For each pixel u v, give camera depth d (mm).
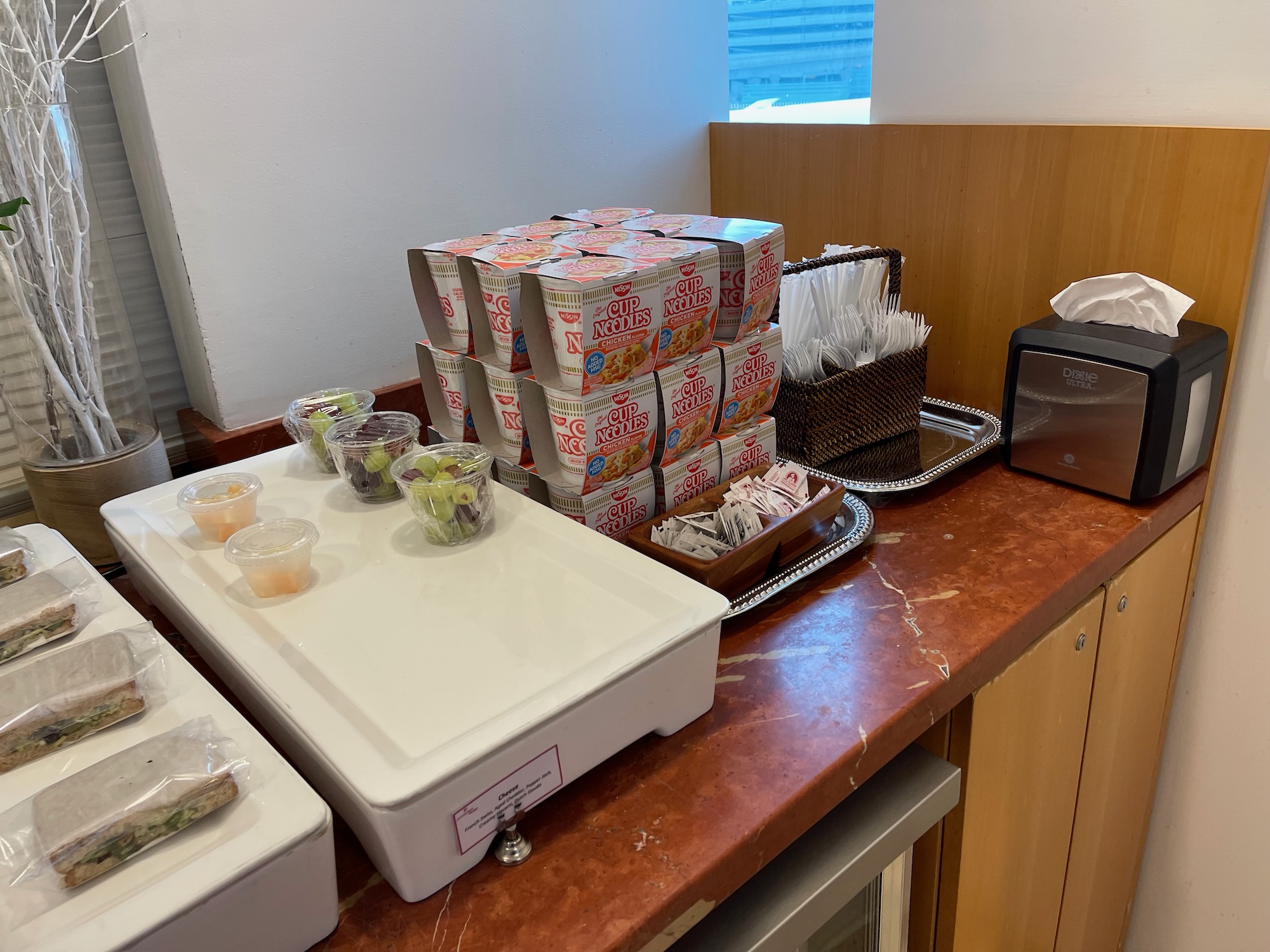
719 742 773
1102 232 1153
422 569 834
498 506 936
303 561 805
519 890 647
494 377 958
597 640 719
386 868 633
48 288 952
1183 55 1055
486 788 627
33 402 1012
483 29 1241
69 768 634
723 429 1034
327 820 583
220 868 543
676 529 953
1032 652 962
